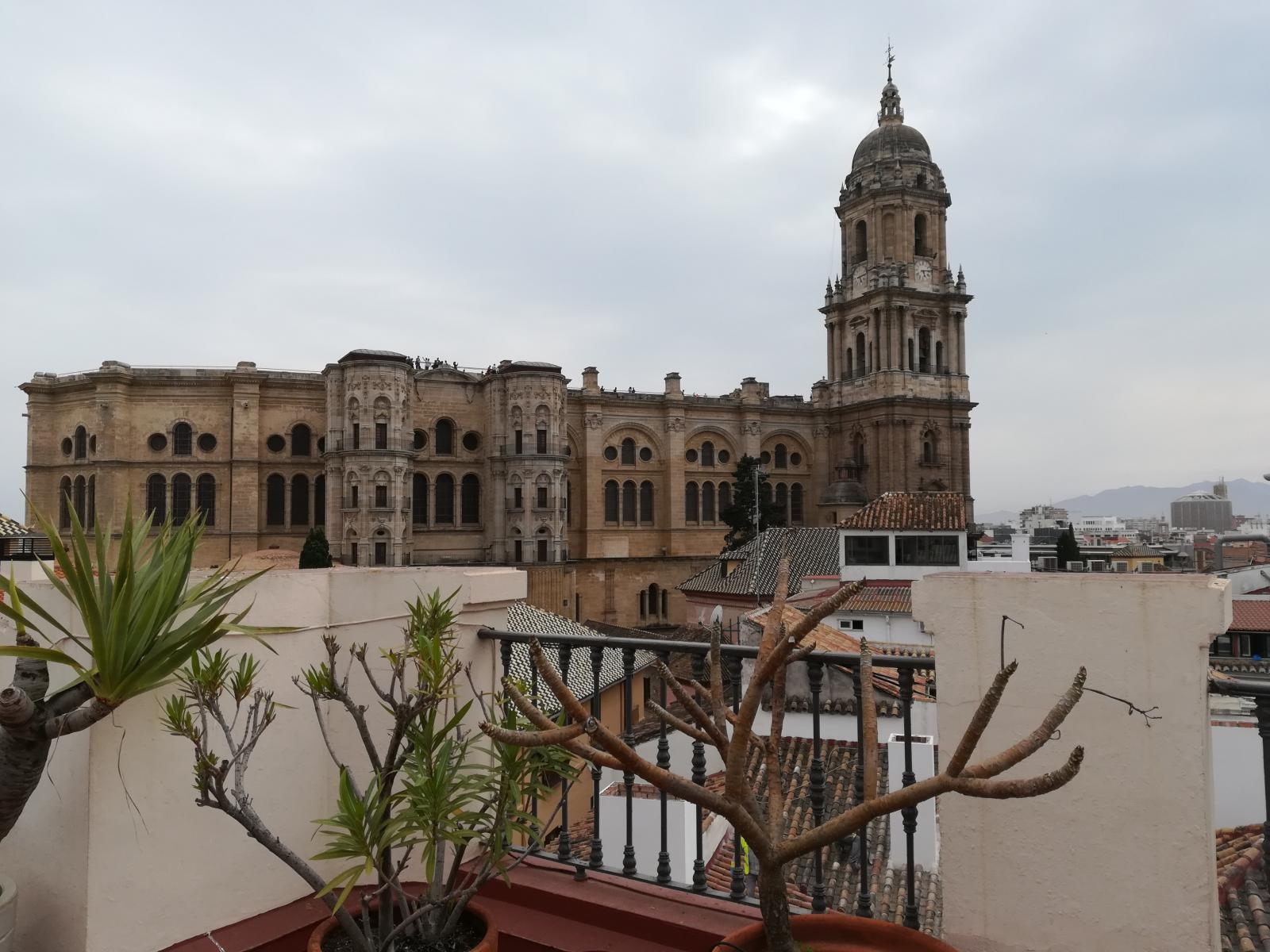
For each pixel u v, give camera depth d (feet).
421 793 16.55
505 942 20.45
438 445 233.14
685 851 49.21
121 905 19.07
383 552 207.72
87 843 18.63
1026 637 17.24
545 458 226.17
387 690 24.11
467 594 24.22
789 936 13.51
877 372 270.05
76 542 15.06
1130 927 16.20
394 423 211.82
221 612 21.27
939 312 275.80
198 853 20.52
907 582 131.54
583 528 250.57
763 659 14.71
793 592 146.10
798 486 285.23
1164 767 16.07
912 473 264.52
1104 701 16.57
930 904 42.47
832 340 289.33
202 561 210.59
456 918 17.70
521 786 18.48
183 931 20.13
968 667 17.74
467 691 24.49
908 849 18.92
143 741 19.60
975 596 17.74
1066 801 16.83
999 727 17.47
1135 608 16.39
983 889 17.46
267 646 18.29
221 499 213.25
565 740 12.53
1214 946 15.61
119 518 208.03
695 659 22.00
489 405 232.73
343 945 17.65
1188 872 15.81
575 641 23.47
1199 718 15.84
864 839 20.95
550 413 228.84
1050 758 16.96
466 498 233.96
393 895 19.31
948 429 271.08
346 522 207.72
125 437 211.00
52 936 19.17
